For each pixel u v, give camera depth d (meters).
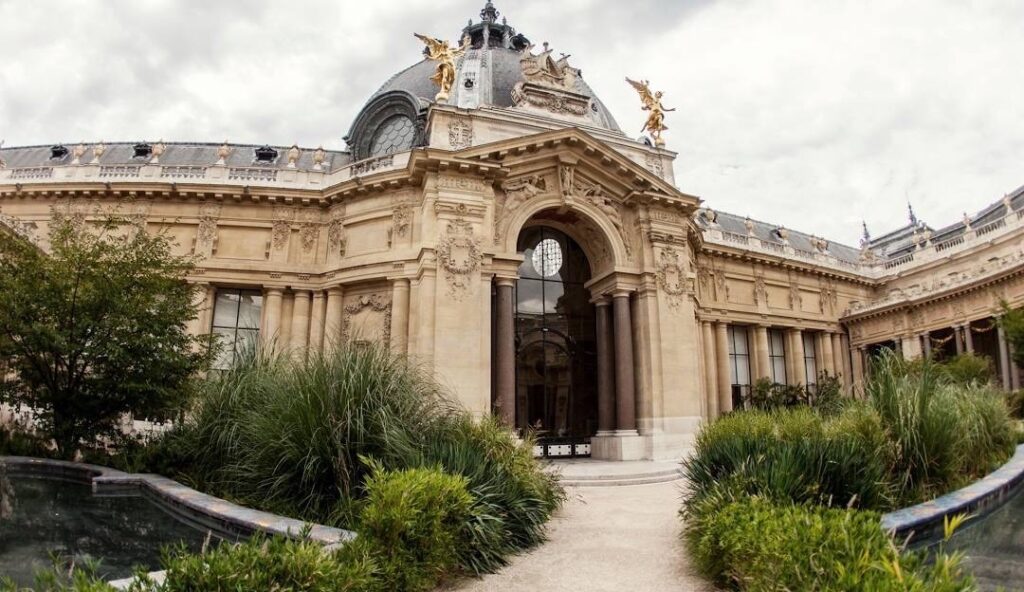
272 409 10.21
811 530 5.72
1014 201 45.56
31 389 15.45
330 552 6.10
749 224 44.81
